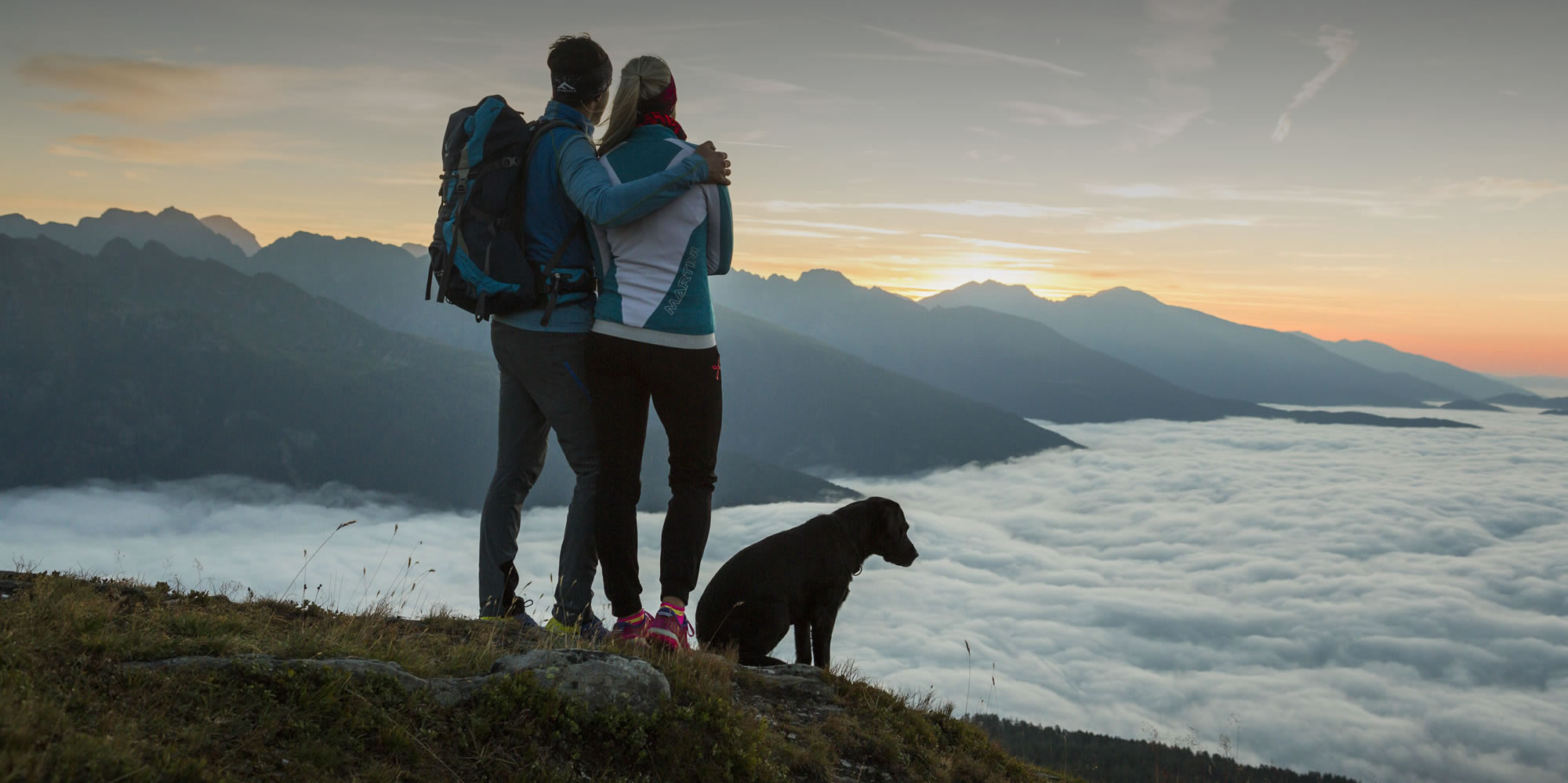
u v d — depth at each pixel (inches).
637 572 166.9
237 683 117.5
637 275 151.6
